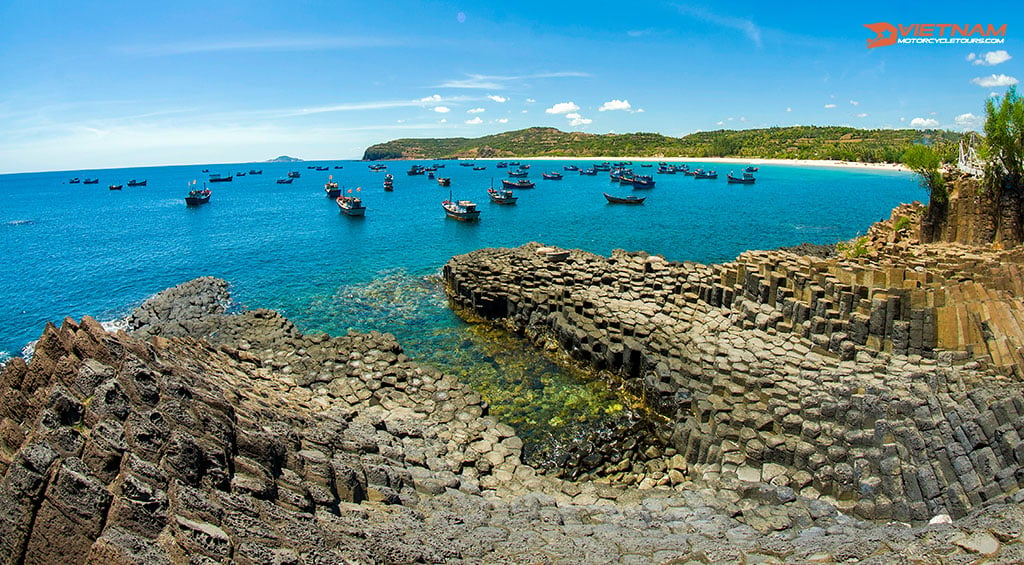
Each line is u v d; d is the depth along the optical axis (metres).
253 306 49.25
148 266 67.50
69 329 14.45
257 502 11.19
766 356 27.23
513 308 41.16
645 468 23.38
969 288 26.28
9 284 60.75
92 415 11.34
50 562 9.24
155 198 169.25
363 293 52.03
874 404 20.59
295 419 17.72
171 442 10.73
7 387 14.09
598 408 28.70
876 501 18.17
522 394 30.38
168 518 9.35
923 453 18.64
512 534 14.48
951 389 21.80
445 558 11.99
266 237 86.00
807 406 22.48
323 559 10.08
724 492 19.14
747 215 103.12
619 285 39.25
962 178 46.06
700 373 26.86
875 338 26.34
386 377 28.05
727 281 34.38
